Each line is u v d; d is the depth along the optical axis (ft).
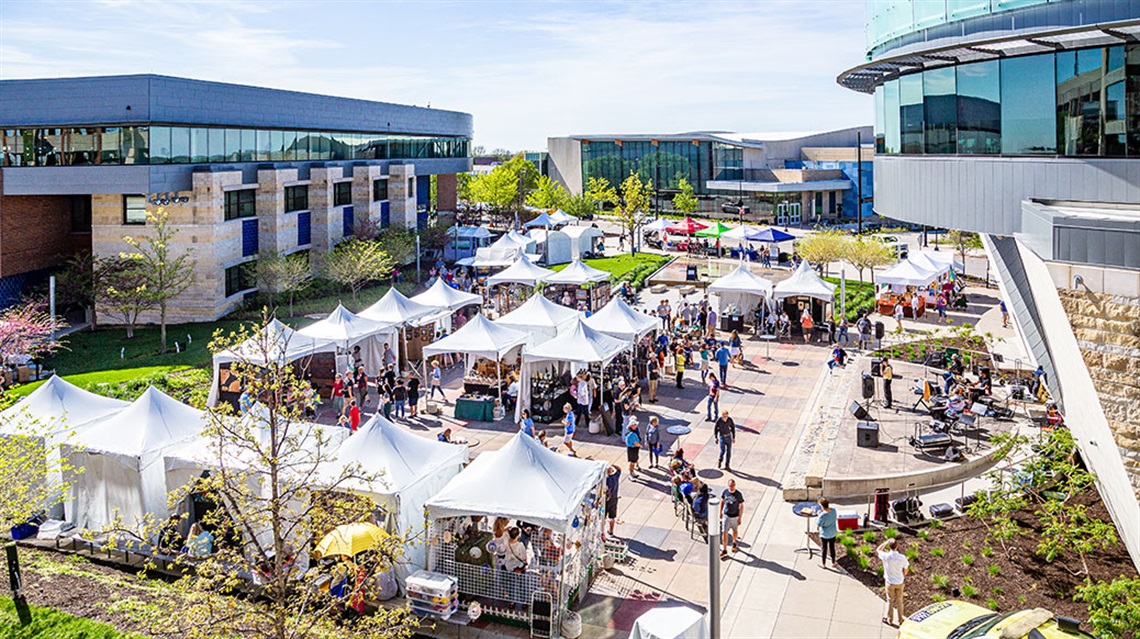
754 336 132.77
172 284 128.98
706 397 99.81
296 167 177.06
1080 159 65.16
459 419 92.89
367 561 46.88
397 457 58.65
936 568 55.77
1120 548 54.75
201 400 72.95
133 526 60.95
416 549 56.90
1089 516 58.70
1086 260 51.11
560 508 52.24
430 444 62.39
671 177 353.10
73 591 54.75
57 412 69.77
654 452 77.36
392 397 94.02
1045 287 58.03
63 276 136.15
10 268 140.77
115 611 52.08
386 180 216.54
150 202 140.26
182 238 141.90
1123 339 49.14
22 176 139.23
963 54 73.67
